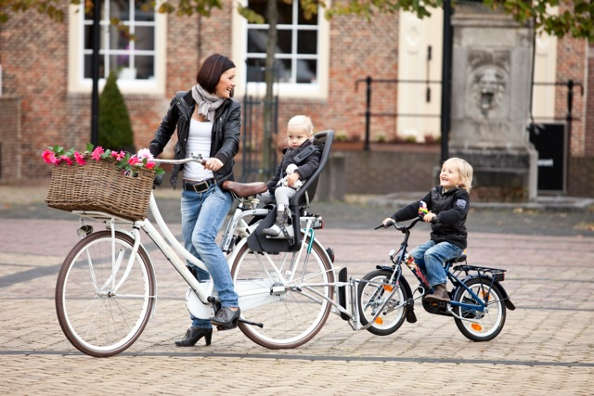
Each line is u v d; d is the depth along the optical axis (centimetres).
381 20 3612
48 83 3700
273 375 887
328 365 932
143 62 3712
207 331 1007
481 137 2812
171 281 1428
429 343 1047
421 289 1074
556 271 1595
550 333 1102
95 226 2203
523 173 2797
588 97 3647
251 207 1020
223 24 3678
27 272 1502
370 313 1059
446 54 2614
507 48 2795
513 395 820
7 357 939
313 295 1027
